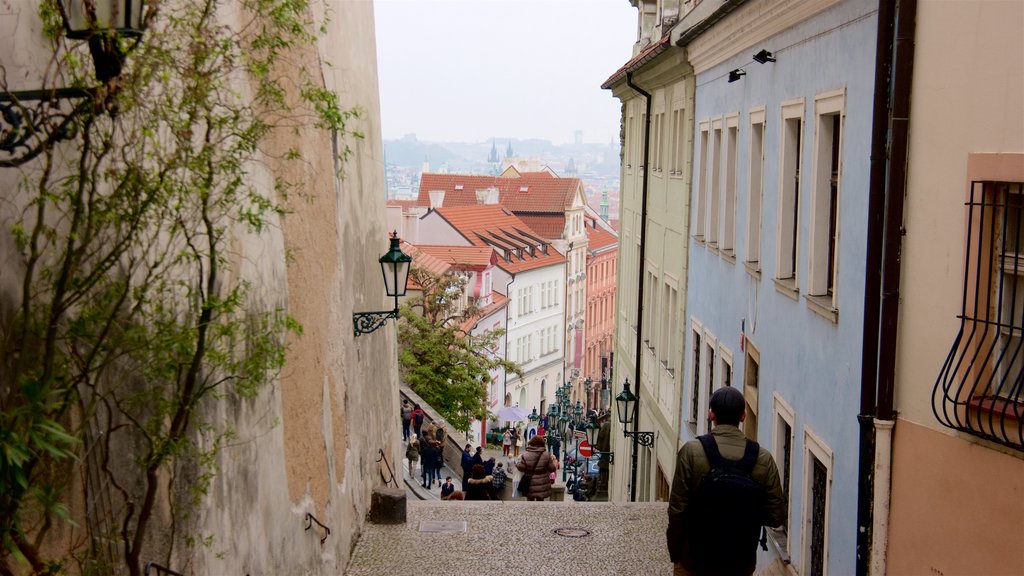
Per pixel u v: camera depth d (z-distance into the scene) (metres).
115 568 5.46
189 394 5.48
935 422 7.54
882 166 8.17
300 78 10.02
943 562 7.39
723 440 7.13
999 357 6.93
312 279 10.52
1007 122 6.73
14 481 4.06
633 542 13.26
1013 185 6.84
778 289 12.25
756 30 13.51
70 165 4.75
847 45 9.52
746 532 6.97
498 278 76.62
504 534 13.48
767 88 13.13
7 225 4.46
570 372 94.94
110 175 4.78
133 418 5.30
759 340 13.36
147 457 5.33
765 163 13.14
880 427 8.11
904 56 7.90
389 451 16.84
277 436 8.73
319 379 10.70
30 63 4.64
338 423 11.71
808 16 10.99
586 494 35.41
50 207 4.77
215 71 5.21
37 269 4.66
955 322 7.29
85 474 5.11
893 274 8.04
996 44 6.86
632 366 27.72
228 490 7.25
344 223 12.81
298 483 9.51
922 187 7.75
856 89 9.19
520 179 96.69
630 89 27.78
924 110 7.74
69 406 4.66
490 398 70.75
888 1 8.12
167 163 4.85
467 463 23.95
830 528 9.61
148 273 5.08
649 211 25.42
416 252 65.19
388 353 17.30
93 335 4.80
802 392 10.92
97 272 4.70
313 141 10.85
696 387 18.88
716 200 17.72
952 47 7.38
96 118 4.67
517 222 88.06
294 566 9.22
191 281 6.05
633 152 28.75
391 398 17.50
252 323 7.69
